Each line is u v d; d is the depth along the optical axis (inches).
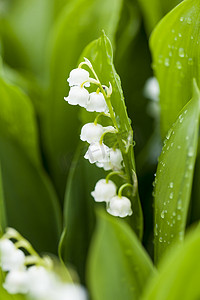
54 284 8.1
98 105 8.8
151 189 11.8
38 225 11.1
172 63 9.9
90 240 10.4
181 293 7.6
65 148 12.3
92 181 10.3
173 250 8.2
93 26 11.5
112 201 9.0
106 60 9.2
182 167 8.5
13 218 11.1
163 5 11.9
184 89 10.0
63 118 12.0
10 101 11.0
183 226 8.4
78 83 8.7
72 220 10.2
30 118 11.2
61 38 11.5
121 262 8.0
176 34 9.7
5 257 8.5
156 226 9.1
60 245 9.4
